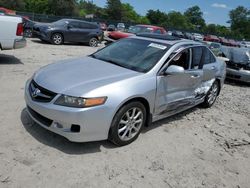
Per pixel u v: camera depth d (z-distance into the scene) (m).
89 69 4.40
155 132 4.91
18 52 11.02
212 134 5.29
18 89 6.15
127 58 4.88
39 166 3.51
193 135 5.08
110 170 3.63
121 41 5.54
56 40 15.75
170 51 4.87
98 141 4.25
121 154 4.02
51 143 4.02
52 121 3.79
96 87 3.81
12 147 3.81
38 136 4.16
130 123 4.22
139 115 4.34
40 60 9.88
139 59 4.79
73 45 16.70
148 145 4.40
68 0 64.31
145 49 5.00
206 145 4.78
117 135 4.04
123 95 3.92
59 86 3.82
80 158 3.78
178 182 3.62
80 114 3.63
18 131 4.23
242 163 4.38
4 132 4.15
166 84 4.69
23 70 7.96
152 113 4.58
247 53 10.91
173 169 3.88
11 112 4.85
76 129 3.73
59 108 3.68
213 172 3.99
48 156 3.73
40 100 3.89
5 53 10.44
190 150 4.49
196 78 5.57
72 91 3.72
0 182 3.15
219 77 6.75
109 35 17.27
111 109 3.82
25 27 17.28
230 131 5.59
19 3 61.69
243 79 10.48
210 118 6.14
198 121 5.82
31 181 3.23
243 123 6.20
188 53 5.32
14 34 8.30
